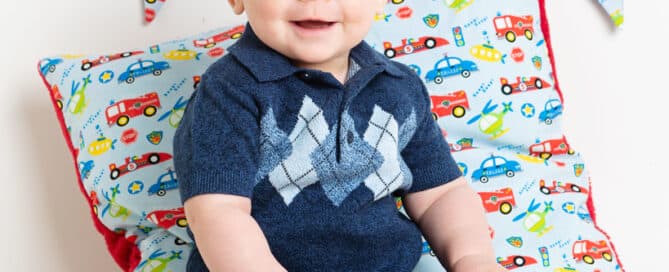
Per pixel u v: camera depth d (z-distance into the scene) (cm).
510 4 149
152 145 132
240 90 101
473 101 141
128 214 132
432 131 117
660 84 176
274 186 103
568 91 175
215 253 95
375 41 141
